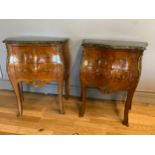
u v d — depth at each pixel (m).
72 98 2.46
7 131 1.88
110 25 2.03
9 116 2.13
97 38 2.12
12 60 1.90
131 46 1.67
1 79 2.64
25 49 1.86
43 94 2.58
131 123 1.99
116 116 2.10
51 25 2.16
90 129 1.90
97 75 1.84
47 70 1.92
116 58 1.73
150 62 2.10
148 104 2.30
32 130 1.90
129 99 1.86
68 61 2.21
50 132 1.86
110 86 1.84
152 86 2.23
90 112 2.18
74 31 2.15
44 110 2.23
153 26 1.94
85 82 1.92
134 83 1.77
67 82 2.30
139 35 2.01
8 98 2.50
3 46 2.40
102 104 2.33
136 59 1.71
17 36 2.26
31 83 2.00
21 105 2.11
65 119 2.06
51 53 1.87
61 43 1.85
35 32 2.24
